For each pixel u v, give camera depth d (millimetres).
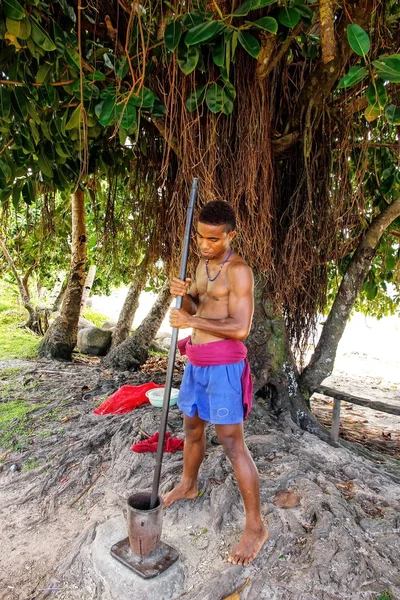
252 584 1756
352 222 3334
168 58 2549
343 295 3471
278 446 2840
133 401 3660
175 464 2584
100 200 5059
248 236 3016
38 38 1997
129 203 4488
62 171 3379
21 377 4797
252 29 2404
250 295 1811
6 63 2322
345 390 6688
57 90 2547
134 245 4262
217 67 2607
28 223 4586
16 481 2713
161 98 2771
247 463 1881
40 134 2838
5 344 6500
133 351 5648
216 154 2898
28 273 7457
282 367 3473
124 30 2613
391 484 2592
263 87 2787
